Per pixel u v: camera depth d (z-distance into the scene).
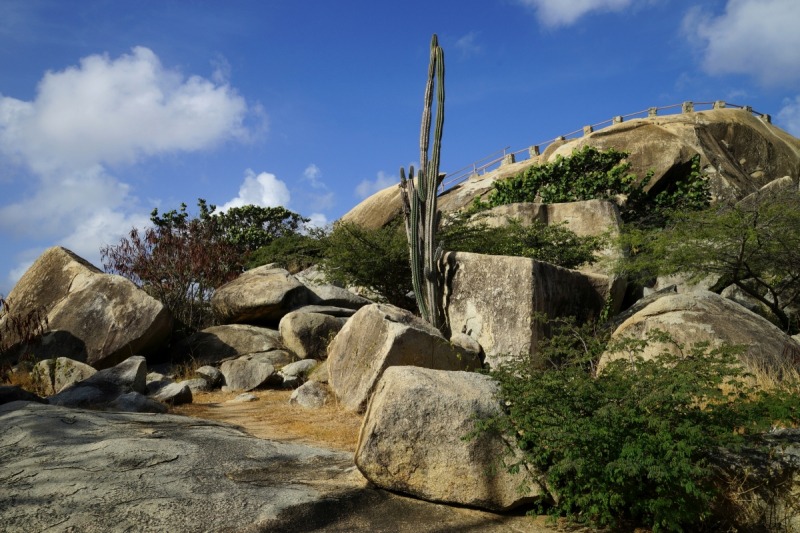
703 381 4.43
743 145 30.66
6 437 5.40
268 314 14.66
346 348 9.66
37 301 13.45
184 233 16.80
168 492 4.25
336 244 13.88
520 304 9.80
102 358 11.87
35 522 3.64
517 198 20.31
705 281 14.56
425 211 11.38
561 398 4.58
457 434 4.48
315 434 7.32
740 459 4.16
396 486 4.55
